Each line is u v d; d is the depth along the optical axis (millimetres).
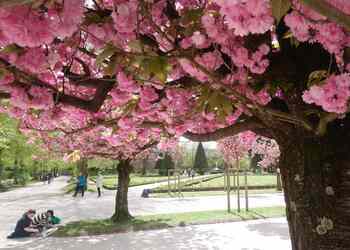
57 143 12336
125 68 2781
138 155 15375
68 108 3623
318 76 2367
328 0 1675
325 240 2850
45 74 3098
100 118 4555
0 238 12867
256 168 53344
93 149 12656
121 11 2332
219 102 2781
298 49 2982
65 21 1992
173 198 27125
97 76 3656
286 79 2967
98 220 16219
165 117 3867
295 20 2066
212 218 15859
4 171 49812
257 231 13328
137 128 4367
